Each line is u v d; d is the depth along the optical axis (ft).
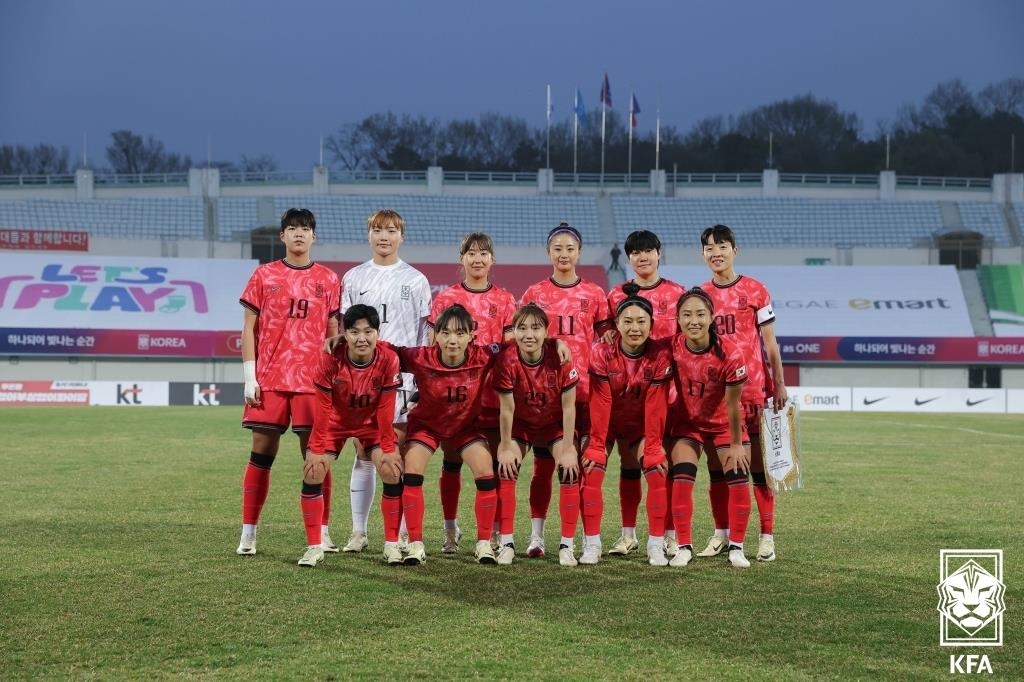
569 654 15.44
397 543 23.24
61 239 156.76
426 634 16.51
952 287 157.38
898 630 16.99
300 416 24.58
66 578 20.65
